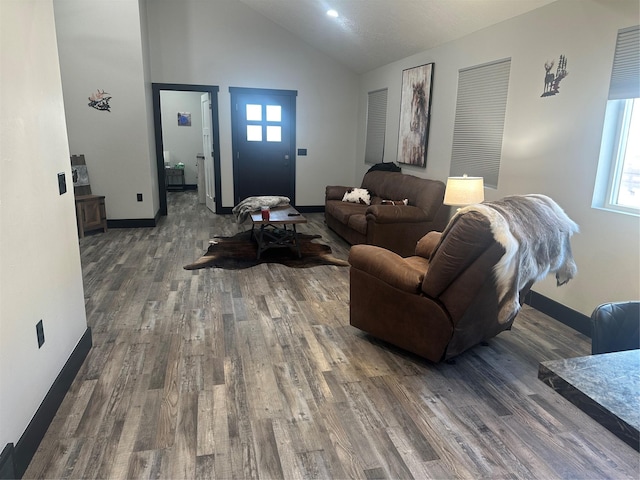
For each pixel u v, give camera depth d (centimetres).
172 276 412
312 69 725
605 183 294
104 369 247
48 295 204
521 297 258
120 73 569
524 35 356
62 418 203
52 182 213
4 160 163
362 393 230
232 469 176
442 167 494
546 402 225
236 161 727
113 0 547
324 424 204
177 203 841
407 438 196
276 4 605
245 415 210
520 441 196
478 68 421
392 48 566
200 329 301
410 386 237
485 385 240
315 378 243
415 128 548
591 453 189
